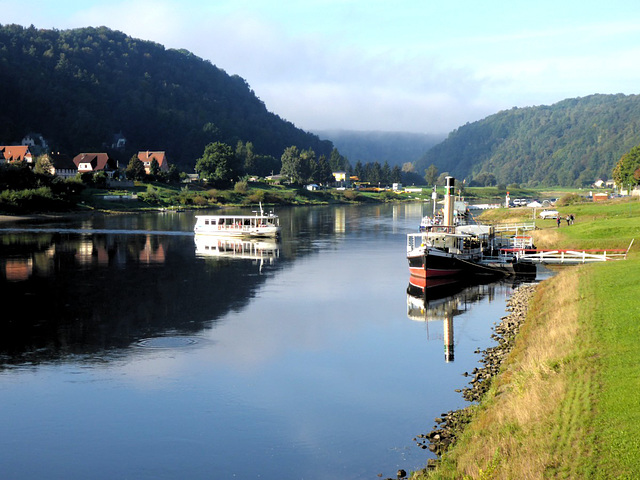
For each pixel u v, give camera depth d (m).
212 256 98.94
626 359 31.08
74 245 111.12
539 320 47.88
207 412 34.72
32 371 41.34
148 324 53.66
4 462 29.38
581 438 24.02
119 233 134.88
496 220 156.00
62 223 159.38
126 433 32.19
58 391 37.84
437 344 47.00
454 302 62.81
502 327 50.81
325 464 28.50
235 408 35.25
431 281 71.50
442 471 25.12
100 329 51.81
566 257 84.38
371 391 37.28
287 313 58.12
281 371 41.34
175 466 28.86
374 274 81.31
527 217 152.75
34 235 127.94
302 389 38.00
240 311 58.84
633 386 27.44
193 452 30.12
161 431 32.44
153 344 47.56
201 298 64.88
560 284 59.00
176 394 37.38
